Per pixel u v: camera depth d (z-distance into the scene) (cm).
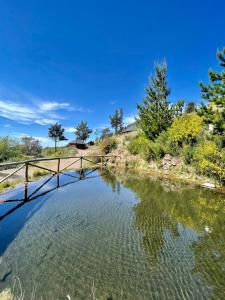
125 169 1925
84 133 5450
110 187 1182
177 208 840
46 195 952
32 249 494
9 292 354
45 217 694
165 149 1672
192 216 757
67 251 493
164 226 666
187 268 446
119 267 439
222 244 559
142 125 2092
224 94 1120
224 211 813
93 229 621
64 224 646
